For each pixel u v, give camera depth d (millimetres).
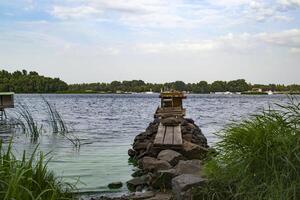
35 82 138875
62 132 24422
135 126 31188
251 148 5652
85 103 91500
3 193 4309
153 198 7664
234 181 5867
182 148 11992
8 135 22312
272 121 5898
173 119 16875
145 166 10641
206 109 65438
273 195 4961
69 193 6223
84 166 12750
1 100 31000
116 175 11297
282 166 5312
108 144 19062
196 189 6230
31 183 5098
